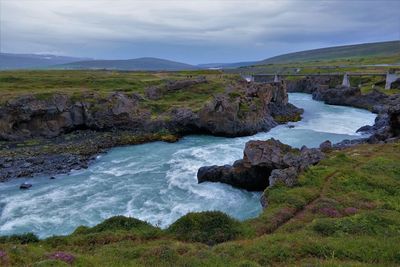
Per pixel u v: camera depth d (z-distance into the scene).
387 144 51.75
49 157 60.69
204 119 80.31
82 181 49.34
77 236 24.67
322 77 166.88
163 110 88.75
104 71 168.25
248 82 123.19
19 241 24.58
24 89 94.44
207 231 24.66
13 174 51.75
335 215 27.17
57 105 79.06
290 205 29.61
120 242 23.39
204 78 117.81
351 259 18.31
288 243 20.38
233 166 45.47
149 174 51.91
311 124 93.00
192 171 52.75
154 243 22.86
